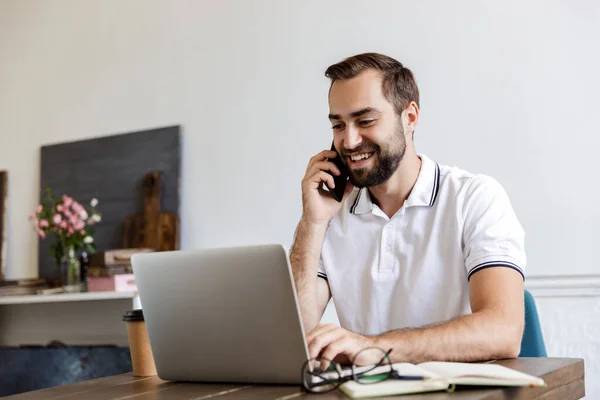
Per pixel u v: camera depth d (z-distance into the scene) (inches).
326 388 44.2
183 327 50.6
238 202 130.6
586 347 101.6
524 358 55.3
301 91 126.0
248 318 47.3
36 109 156.1
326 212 72.6
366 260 74.0
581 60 102.7
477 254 64.0
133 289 124.9
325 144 123.1
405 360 51.4
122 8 147.3
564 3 104.2
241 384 49.6
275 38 129.3
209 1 136.9
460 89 111.5
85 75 150.6
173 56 140.2
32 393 54.3
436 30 113.9
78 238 133.4
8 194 157.1
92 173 146.3
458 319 56.1
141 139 141.1
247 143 130.6
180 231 135.8
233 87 133.0
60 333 142.2
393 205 73.9
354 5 121.6
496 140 108.2
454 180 71.7
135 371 61.3
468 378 41.5
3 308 148.9
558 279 103.1
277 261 45.4
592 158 101.1
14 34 159.6
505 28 108.5
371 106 67.2
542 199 104.5
